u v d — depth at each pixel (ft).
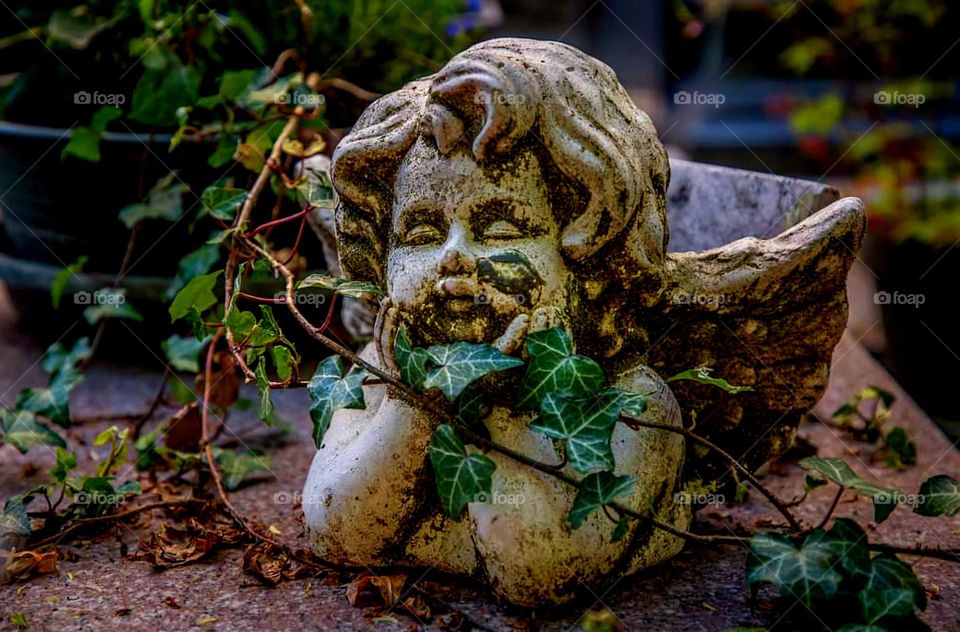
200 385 7.98
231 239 7.08
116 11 9.22
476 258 5.06
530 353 4.99
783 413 6.29
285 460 7.91
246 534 6.37
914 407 9.05
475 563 5.52
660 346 5.93
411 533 5.58
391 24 9.71
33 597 5.67
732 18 17.37
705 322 5.81
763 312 5.76
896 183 13.05
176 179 8.99
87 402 9.21
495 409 5.38
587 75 5.34
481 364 4.92
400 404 5.42
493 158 5.06
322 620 5.36
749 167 18.33
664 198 5.62
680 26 18.38
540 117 4.99
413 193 5.18
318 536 5.62
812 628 5.23
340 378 5.24
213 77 9.16
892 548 5.60
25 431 7.43
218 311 7.61
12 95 9.81
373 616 5.38
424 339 5.26
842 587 5.12
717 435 6.31
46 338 10.73
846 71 14.06
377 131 5.38
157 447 7.34
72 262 9.73
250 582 5.80
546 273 5.12
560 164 5.04
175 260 9.43
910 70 13.69
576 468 4.91
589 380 4.99
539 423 5.01
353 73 9.69
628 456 5.44
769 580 5.10
